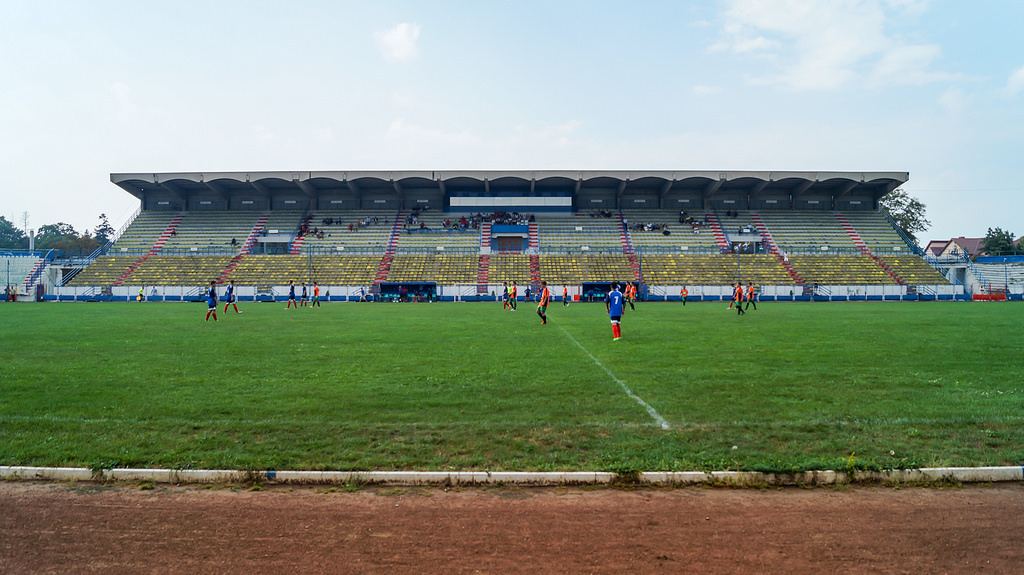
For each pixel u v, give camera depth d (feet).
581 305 164.25
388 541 17.06
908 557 16.12
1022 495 20.52
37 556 16.17
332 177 224.94
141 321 93.86
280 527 18.02
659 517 18.70
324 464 22.70
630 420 29.17
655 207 247.29
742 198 246.88
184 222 234.99
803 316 107.65
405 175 225.15
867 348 56.90
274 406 32.12
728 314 115.14
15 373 42.65
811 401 33.35
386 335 71.00
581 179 227.20
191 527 18.03
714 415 30.14
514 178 229.04
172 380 39.83
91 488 21.17
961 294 194.08
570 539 17.16
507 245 226.99
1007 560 15.96
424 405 32.45
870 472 21.88
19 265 204.23
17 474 22.06
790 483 21.63
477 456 23.68
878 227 234.79
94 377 41.01
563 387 37.42
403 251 217.77
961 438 25.94
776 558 16.05
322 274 201.26
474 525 18.11
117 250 216.33
